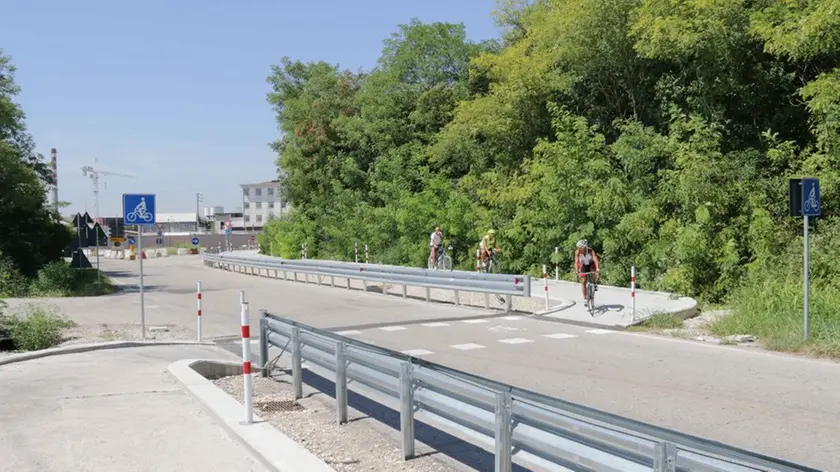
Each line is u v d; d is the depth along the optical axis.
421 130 37.97
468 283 17.55
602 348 11.60
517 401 4.73
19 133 35.00
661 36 19.53
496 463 4.80
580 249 15.59
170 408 7.78
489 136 27.94
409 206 29.81
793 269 16.02
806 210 11.39
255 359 10.98
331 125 44.97
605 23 22.91
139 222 13.31
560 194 22.61
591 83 26.06
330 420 7.20
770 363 10.16
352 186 41.94
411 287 23.12
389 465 5.77
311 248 43.78
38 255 35.38
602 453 4.02
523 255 24.64
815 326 11.62
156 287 26.23
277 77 54.12
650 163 21.53
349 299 20.28
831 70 19.08
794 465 2.95
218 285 26.62
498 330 13.79
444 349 11.62
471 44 37.66
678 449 3.48
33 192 31.72
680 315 14.73
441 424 5.58
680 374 9.41
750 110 22.03
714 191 18.42
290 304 19.03
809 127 18.92
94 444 6.45
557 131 24.91
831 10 15.74
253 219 130.00
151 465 5.88
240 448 6.33
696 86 21.42
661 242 19.45
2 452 6.22
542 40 25.22
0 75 33.59
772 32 18.00
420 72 38.38
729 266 17.50
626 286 20.81
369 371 6.59
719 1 18.53
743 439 6.42
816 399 7.96
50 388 8.77
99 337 13.27
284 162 47.69
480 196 28.02
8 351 12.23
